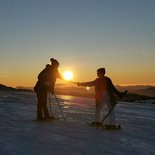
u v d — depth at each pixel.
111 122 11.05
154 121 13.92
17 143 7.93
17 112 14.70
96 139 8.98
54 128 10.48
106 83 11.16
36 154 7.00
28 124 11.13
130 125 12.17
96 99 11.38
